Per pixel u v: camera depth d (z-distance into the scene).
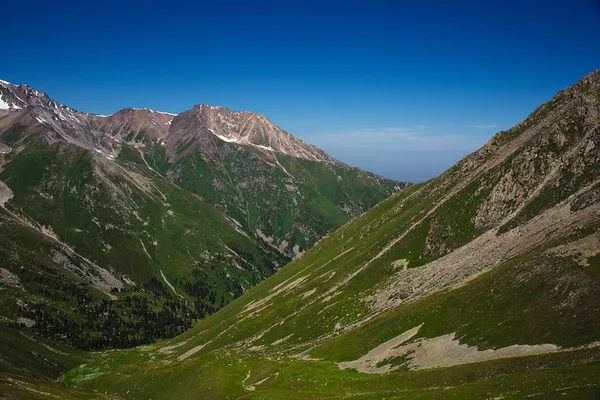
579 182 127.06
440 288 113.19
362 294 150.38
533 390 55.84
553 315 72.69
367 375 88.94
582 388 51.69
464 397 59.75
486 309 85.44
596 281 71.94
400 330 100.00
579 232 88.94
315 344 128.12
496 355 72.56
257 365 120.38
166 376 133.88
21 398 81.62
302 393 85.12
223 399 103.56
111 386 142.88
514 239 116.31
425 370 77.25
